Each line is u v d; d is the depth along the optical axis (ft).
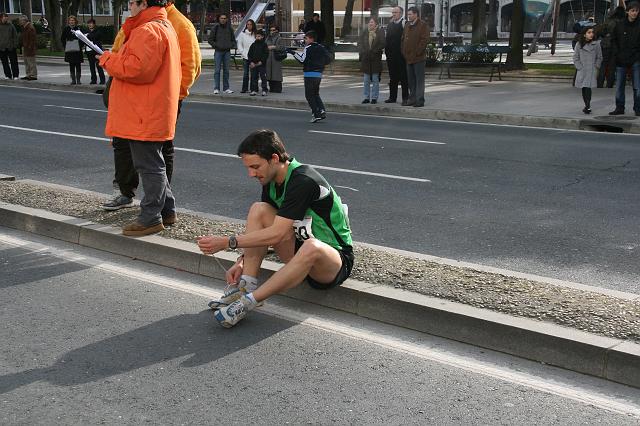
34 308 16.21
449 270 17.12
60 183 29.22
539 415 11.87
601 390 12.71
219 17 63.00
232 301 15.65
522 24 77.92
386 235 22.18
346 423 11.59
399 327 15.29
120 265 19.12
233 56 89.40
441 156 35.01
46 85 73.41
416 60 51.57
